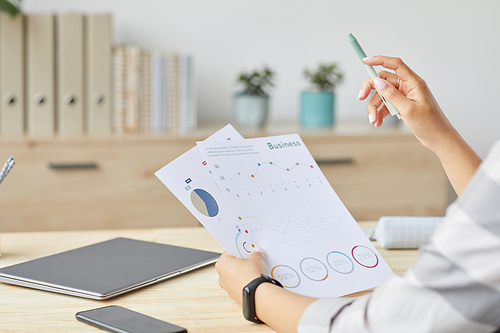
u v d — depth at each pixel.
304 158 0.74
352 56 2.20
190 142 1.71
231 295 0.57
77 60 1.70
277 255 0.61
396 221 0.79
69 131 1.73
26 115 1.71
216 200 0.64
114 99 1.75
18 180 1.64
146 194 1.71
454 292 0.34
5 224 1.65
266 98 1.89
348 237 0.67
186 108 1.82
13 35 1.66
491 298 0.33
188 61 1.80
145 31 2.06
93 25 1.70
